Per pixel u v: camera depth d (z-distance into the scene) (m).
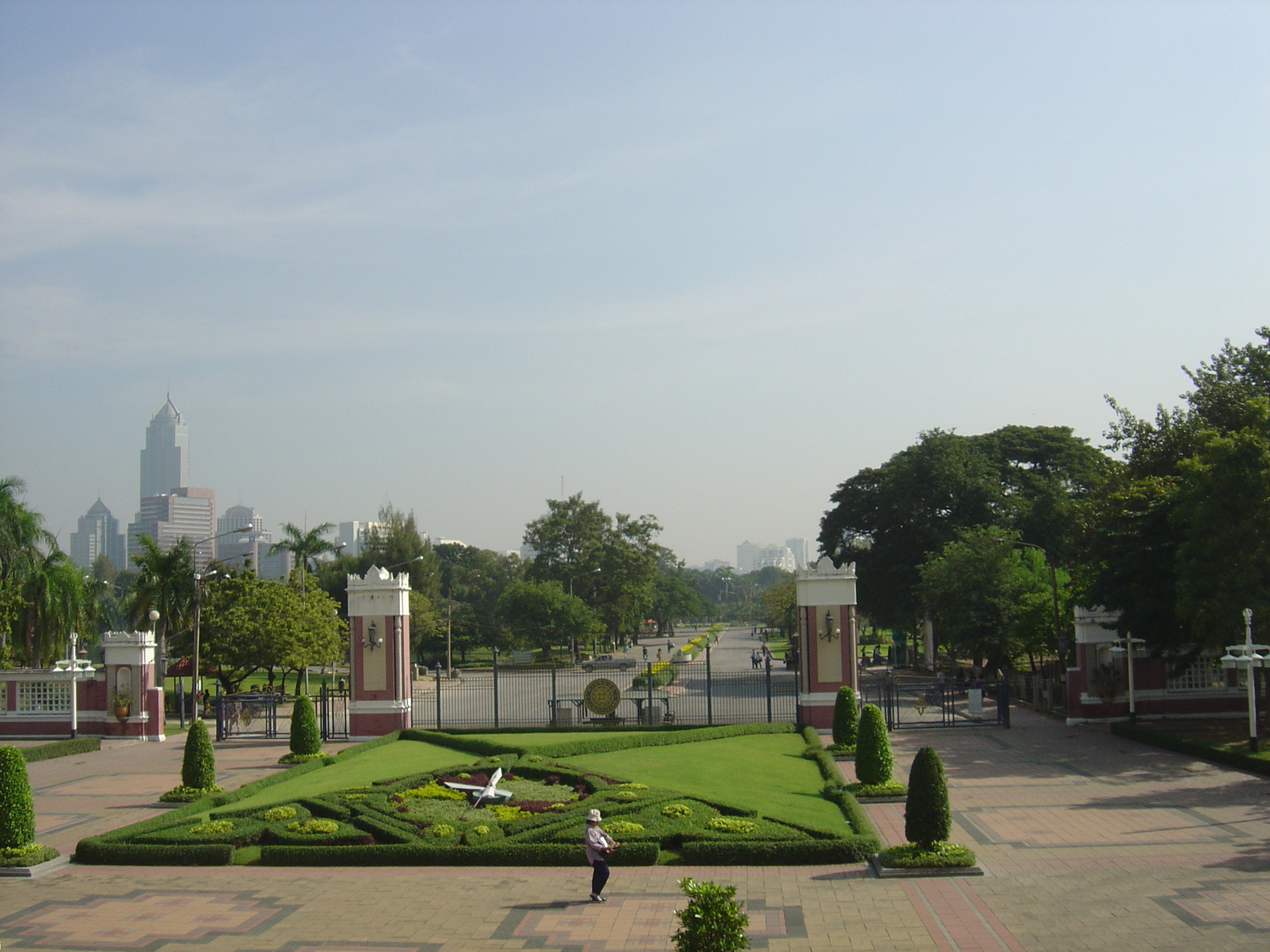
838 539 65.62
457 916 16.25
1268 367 35.62
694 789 24.06
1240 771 26.48
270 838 20.75
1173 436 36.75
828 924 15.41
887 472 61.06
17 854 19.50
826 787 24.61
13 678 39.16
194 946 15.13
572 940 15.02
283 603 48.25
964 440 58.66
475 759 29.75
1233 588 27.83
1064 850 19.19
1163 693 36.06
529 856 19.22
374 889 17.83
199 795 25.19
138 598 49.91
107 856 20.02
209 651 46.94
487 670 76.31
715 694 48.53
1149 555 31.86
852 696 30.66
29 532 49.75
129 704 38.31
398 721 35.97
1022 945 14.32
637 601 92.38
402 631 36.53
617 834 19.73
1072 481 62.16
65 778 30.47
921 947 14.37
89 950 15.03
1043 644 46.19
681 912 12.70
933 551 56.00
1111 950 13.98
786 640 117.12
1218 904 15.67
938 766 18.52
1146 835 20.12
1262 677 29.67
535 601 75.44
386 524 83.31
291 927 15.91
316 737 31.23
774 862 18.92
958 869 17.80
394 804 22.53
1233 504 28.00
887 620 63.81
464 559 129.00
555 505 92.75
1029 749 31.09
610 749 30.50
